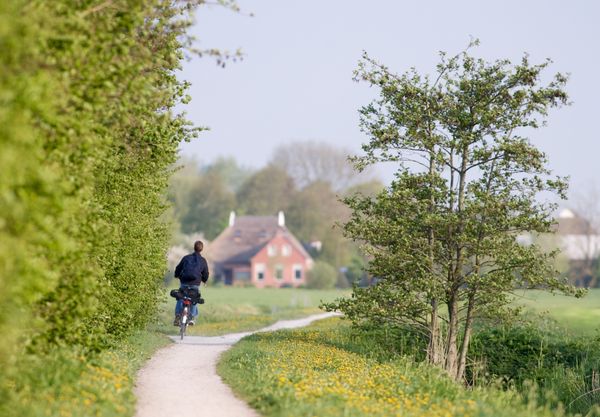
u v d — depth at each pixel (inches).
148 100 936.9
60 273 816.3
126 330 1491.1
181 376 1247.5
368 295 1797.5
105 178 1104.8
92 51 759.7
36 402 790.5
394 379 1267.2
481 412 1062.4
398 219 1747.0
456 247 1787.6
